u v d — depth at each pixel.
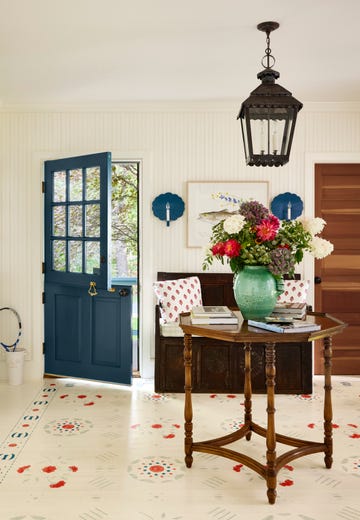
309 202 5.01
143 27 3.20
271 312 3.00
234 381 4.50
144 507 2.59
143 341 5.01
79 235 4.73
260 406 4.17
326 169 5.10
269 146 2.78
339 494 2.73
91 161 4.55
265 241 2.96
